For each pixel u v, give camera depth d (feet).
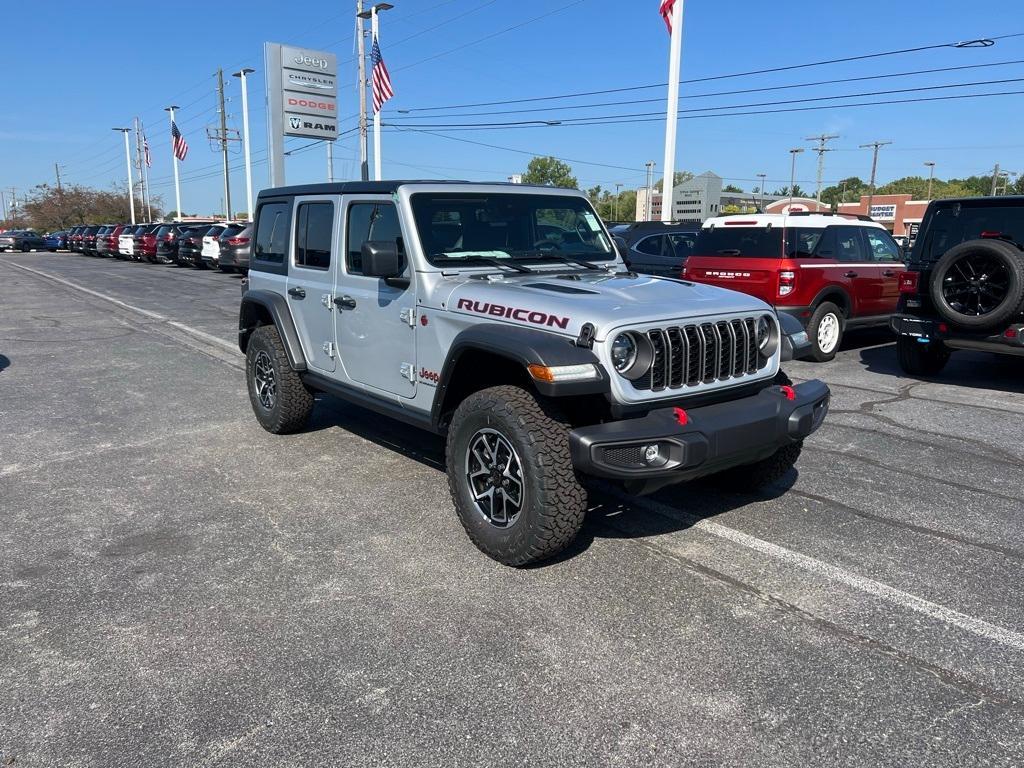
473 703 9.26
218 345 36.09
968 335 25.64
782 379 14.65
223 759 8.35
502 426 12.25
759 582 12.27
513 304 12.85
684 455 11.57
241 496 16.20
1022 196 25.00
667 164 55.88
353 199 16.44
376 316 15.88
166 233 105.09
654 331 12.10
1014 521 14.78
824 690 9.48
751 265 30.63
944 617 11.21
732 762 8.25
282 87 100.37
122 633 10.87
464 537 14.03
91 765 8.27
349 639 10.66
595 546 13.62
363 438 20.44
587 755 8.37
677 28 53.98
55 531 14.43
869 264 33.17
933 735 8.66
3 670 10.00
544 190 16.80
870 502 15.75
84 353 33.88
